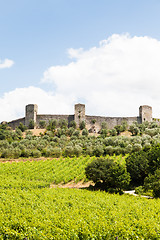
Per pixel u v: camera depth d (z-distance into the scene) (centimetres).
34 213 1503
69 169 4703
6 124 9306
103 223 1271
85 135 8106
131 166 3847
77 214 1516
